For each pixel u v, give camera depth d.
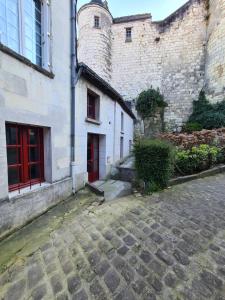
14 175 3.44
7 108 2.91
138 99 18.25
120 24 18.98
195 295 1.80
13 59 2.99
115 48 19.19
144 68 18.70
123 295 1.81
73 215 3.66
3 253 2.49
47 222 3.38
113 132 8.55
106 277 2.04
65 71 4.54
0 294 1.86
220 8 14.59
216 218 3.31
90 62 17.66
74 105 4.88
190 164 5.88
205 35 16.94
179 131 16.80
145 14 18.41
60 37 4.29
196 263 2.22
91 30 17.58
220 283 1.93
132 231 2.93
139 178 5.04
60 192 4.36
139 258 2.31
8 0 3.03
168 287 1.89
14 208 3.03
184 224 3.11
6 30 3.02
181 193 4.59
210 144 7.40
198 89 17.23
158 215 3.46
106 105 7.52
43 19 3.84
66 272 2.13
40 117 3.68
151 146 4.85
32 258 2.38
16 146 3.46
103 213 3.67
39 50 3.88
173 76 18.02
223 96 13.91
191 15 17.25
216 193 4.55
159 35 18.23
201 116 14.99
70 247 2.59
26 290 1.90
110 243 2.64
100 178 7.63
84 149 5.61
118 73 19.19
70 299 1.78
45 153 4.11
